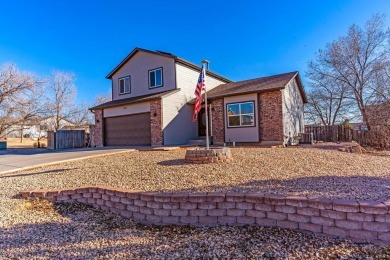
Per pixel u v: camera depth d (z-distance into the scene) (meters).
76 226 4.18
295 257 2.95
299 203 3.64
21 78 25.27
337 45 21.69
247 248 3.23
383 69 18.91
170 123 15.64
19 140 35.56
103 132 18.64
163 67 16.91
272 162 7.04
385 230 3.21
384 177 5.37
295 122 16.31
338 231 3.41
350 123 22.19
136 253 3.19
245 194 4.01
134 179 5.88
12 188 6.10
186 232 3.91
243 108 14.48
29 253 3.20
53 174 7.18
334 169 6.20
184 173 6.08
